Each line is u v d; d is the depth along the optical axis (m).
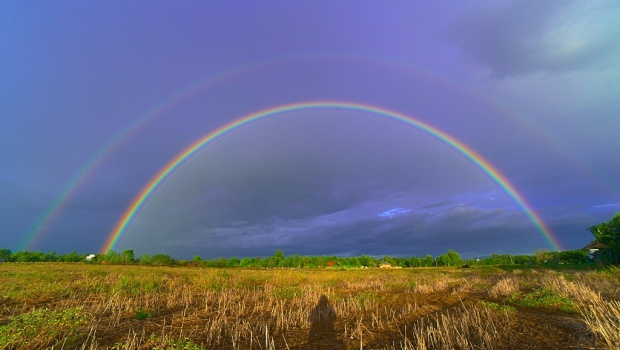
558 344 9.27
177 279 28.19
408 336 10.59
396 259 119.44
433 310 14.64
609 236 49.34
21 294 16.14
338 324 12.59
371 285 26.86
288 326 12.11
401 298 18.94
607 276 27.23
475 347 9.22
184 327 11.66
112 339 9.92
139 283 21.47
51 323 9.33
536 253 83.00
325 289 23.78
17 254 89.25
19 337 8.61
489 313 12.25
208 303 17.06
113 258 83.44
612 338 9.17
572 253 69.06
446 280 29.50
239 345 9.83
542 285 21.92
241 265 91.25
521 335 10.12
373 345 9.84
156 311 14.48
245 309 15.39
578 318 12.05
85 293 18.22
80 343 9.32
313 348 9.73
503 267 60.19
